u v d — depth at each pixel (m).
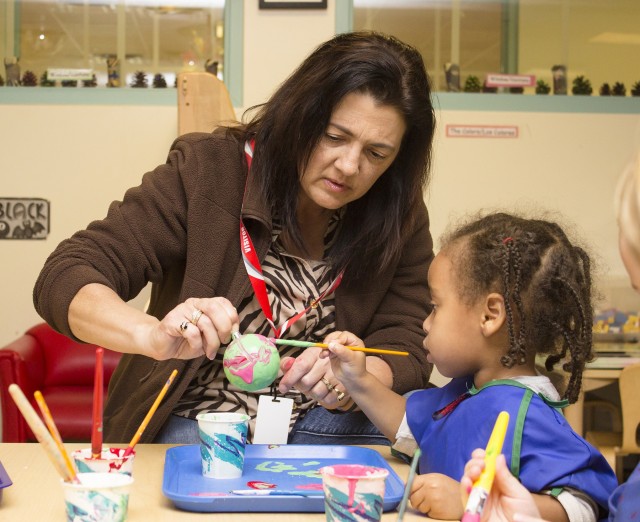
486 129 3.94
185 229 1.74
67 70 3.82
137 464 1.42
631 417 3.05
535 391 1.32
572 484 1.19
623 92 4.00
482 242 1.39
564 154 3.97
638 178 0.83
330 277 1.83
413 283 1.93
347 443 1.79
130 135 3.83
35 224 3.81
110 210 1.74
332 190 1.65
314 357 1.58
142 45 3.83
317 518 1.15
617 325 3.73
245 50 3.81
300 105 1.60
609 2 3.97
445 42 3.93
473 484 0.99
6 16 3.79
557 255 1.37
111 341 1.46
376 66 1.59
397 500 1.20
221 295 1.74
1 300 3.81
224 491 1.24
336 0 3.82
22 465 1.38
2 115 3.79
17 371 3.24
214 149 1.76
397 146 1.66
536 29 3.95
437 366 1.43
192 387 1.78
